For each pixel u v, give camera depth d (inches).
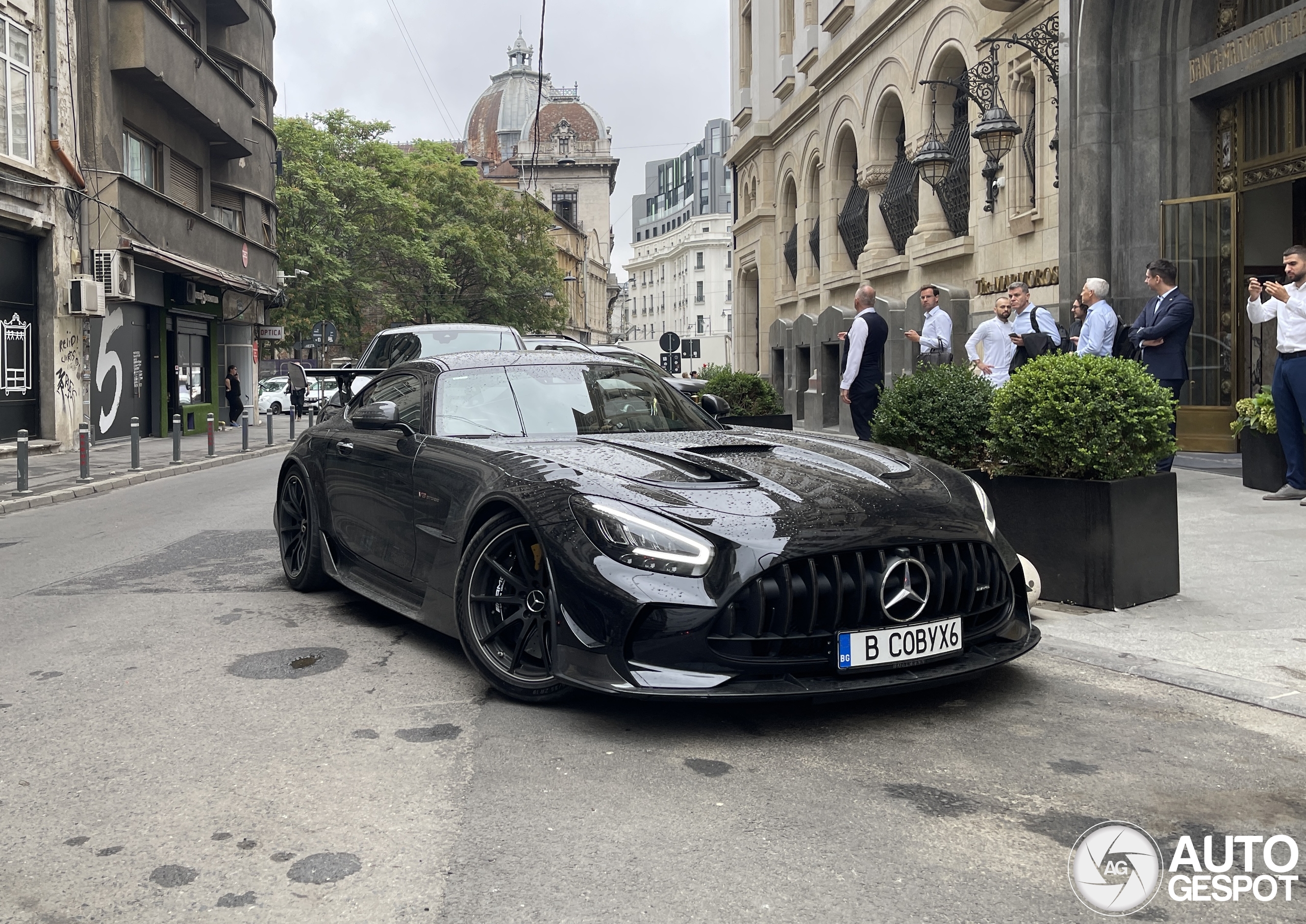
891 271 768.3
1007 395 215.2
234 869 101.0
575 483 147.1
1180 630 187.6
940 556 141.9
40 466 606.5
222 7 1032.2
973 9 616.7
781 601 132.9
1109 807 114.5
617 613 133.8
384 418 187.3
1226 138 449.4
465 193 2151.8
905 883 96.9
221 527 356.5
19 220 640.4
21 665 179.3
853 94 852.6
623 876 98.6
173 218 850.1
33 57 658.8
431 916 91.5
